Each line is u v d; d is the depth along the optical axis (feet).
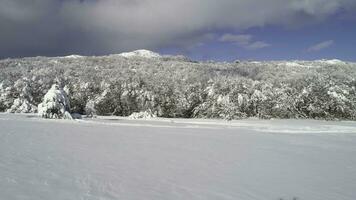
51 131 72.38
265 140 73.51
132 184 31.09
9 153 42.27
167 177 34.55
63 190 27.91
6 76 186.09
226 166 41.93
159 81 198.29
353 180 37.63
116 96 185.47
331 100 181.57
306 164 45.96
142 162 41.47
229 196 29.53
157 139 66.64
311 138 82.48
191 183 32.83
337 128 126.72
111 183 30.91
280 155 52.60
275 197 30.14
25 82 166.61
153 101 183.32
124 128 90.22
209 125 122.42
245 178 36.19
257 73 231.71
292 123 152.66
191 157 46.91
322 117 180.75
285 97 183.62
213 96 180.96
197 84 192.24
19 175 31.68
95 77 198.80
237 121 154.81
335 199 30.58
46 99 116.47
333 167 44.57
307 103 184.24
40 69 211.20
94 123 105.91
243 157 49.06
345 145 69.92
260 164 44.34
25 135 62.39
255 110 178.09
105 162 40.06
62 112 116.67
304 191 32.48
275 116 178.40
